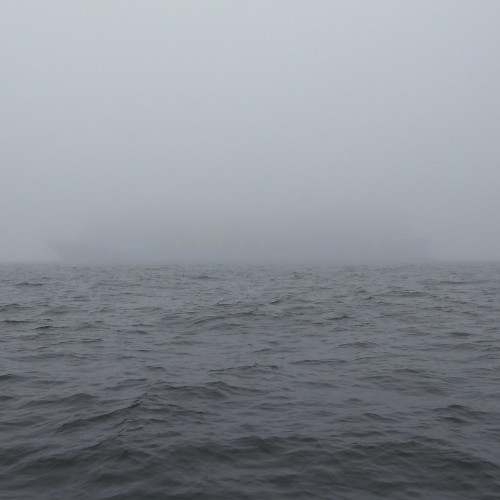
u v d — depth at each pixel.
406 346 14.44
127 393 9.73
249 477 6.29
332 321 19.20
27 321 19.56
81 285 39.97
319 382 10.62
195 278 51.03
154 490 5.94
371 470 6.48
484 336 15.88
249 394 9.71
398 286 37.88
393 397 9.57
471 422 8.20
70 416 8.45
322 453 6.97
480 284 40.09
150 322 19.08
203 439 7.41
